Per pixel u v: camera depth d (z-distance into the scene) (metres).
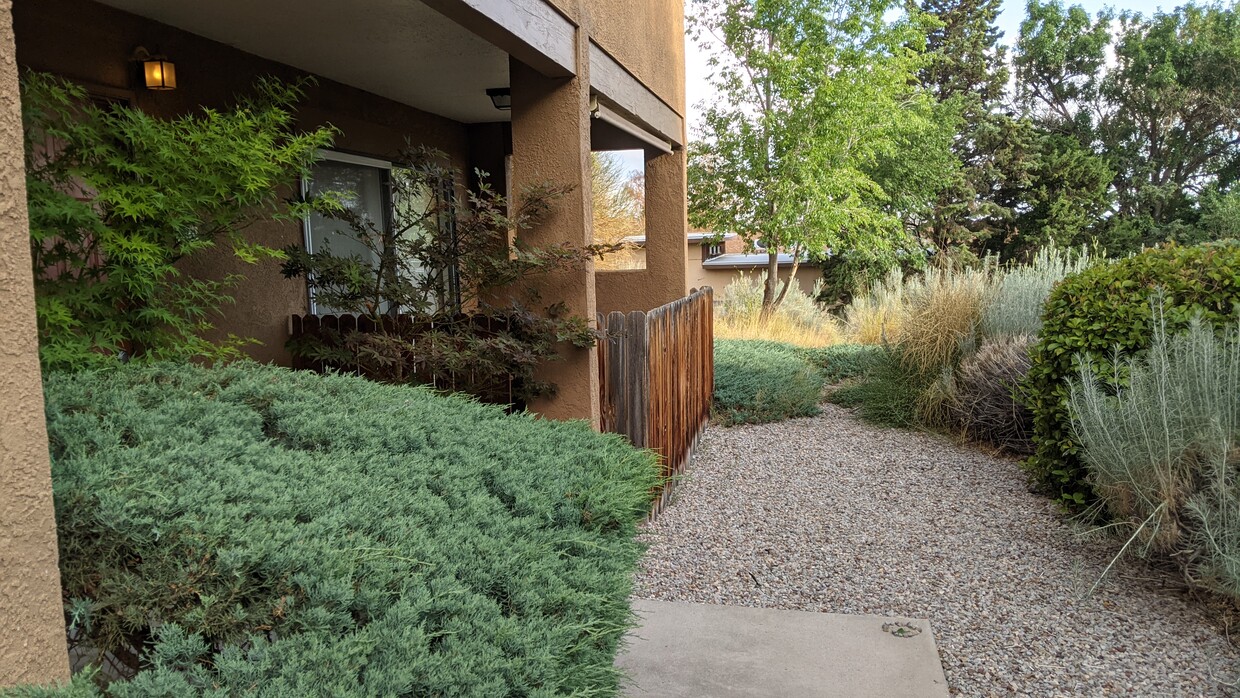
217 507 1.57
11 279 1.27
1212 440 3.59
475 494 2.15
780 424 7.85
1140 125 31.56
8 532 1.25
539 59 3.99
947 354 7.60
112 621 1.44
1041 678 3.01
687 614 3.52
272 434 2.28
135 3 4.00
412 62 5.31
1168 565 4.00
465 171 8.19
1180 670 3.06
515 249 4.51
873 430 7.55
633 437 4.68
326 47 4.92
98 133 3.00
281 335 5.38
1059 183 27.14
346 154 6.24
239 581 1.43
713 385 8.27
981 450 6.71
